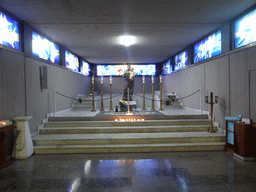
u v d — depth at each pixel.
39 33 6.50
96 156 4.86
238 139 4.71
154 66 14.02
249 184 3.35
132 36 7.26
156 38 7.53
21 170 4.03
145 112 7.88
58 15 5.18
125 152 5.16
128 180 3.52
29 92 5.58
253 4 4.65
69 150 5.11
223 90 5.94
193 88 8.24
